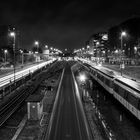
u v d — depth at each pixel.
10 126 25.95
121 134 24.72
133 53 151.12
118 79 37.94
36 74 81.12
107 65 112.75
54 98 40.81
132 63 117.19
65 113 31.17
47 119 28.44
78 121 27.72
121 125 27.67
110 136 21.59
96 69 62.84
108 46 198.88
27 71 81.81
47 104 36.12
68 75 83.44
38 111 27.69
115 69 89.19
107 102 40.09
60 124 26.72
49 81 64.88
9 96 41.56
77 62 170.12
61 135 23.45
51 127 25.72
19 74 71.19
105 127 23.97
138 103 26.11
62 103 37.22
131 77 62.81
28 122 27.27
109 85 41.84
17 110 32.91
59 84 59.59
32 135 23.28
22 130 24.72
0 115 29.95
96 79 59.47
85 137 22.91
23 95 43.06
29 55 161.62
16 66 104.69
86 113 30.94
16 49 143.00
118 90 35.53
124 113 32.84
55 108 33.91
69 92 47.78
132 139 23.38
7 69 89.12
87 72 87.75
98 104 38.44
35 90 49.28
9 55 127.25
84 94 41.78
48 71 96.00
